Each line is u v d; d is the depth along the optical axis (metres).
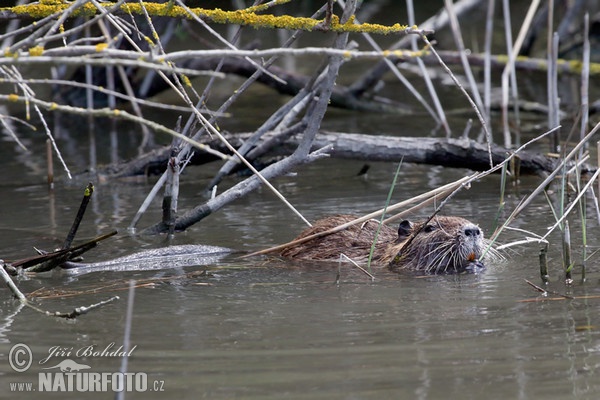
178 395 6.43
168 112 20.59
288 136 13.16
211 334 7.71
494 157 14.07
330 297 8.88
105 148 17.36
